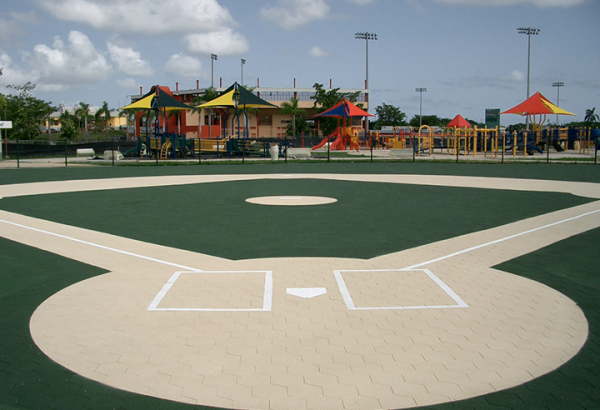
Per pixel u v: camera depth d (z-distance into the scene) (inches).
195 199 664.4
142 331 224.8
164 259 352.8
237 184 859.4
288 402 166.6
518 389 175.5
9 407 164.6
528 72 2310.5
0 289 285.7
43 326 231.3
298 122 3225.9
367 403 165.9
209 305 258.5
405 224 484.4
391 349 206.2
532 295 275.4
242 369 189.0
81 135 3821.4
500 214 542.3
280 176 1023.6
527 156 1711.4
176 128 3075.8
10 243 403.2
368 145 2561.5
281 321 236.4
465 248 384.8
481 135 1824.6
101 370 189.0
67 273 318.7
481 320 238.5
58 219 513.3
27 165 1376.7
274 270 323.3
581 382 180.4
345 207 592.4
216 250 378.6
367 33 3393.2
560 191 744.3
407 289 285.0
